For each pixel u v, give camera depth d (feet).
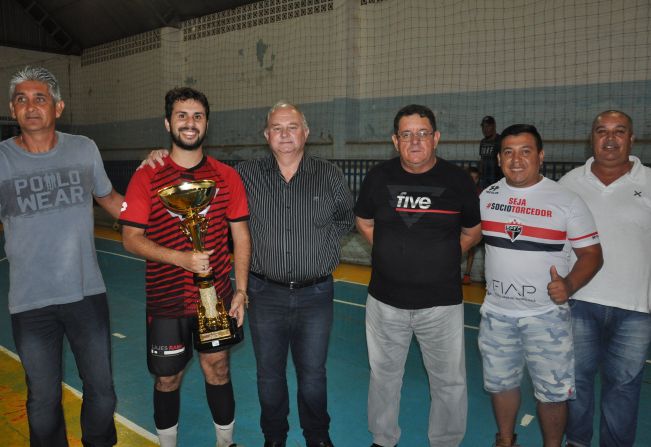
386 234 9.32
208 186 7.93
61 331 8.63
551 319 8.60
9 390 13.08
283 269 9.32
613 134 8.57
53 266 8.23
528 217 8.54
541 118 29.25
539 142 8.55
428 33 32.86
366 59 35.88
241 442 10.80
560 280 8.09
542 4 28.53
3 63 53.42
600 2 26.71
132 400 12.72
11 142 8.18
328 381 13.92
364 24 35.78
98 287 8.77
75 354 8.77
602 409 9.16
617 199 8.78
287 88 40.04
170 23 47.26
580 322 9.05
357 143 36.29
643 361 8.78
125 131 53.78
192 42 46.57
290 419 11.73
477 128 31.55
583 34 27.43
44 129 8.07
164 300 8.71
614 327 8.86
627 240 8.68
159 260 8.23
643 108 25.98
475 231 9.44
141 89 50.98
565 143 28.50
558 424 8.88
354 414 12.06
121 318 19.72
